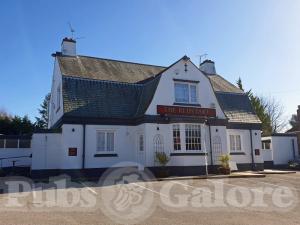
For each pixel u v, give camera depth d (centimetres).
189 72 2302
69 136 1981
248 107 2722
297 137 3141
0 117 3728
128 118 2181
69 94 2086
